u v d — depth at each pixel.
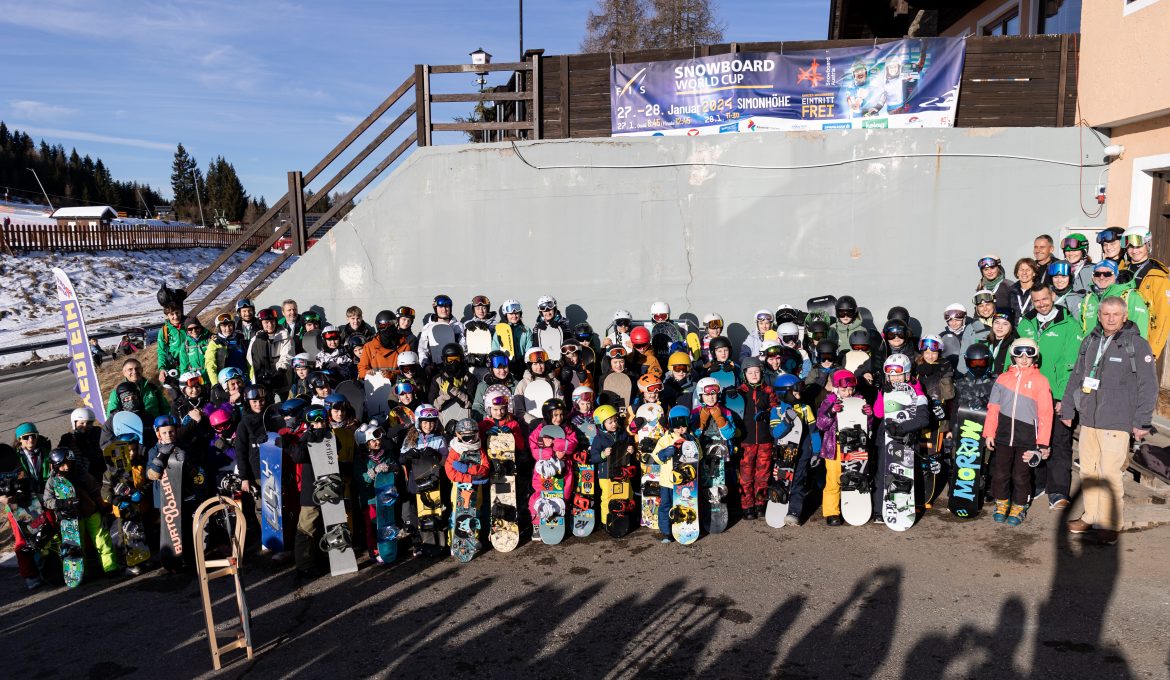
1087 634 4.16
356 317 8.45
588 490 6.07
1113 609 4.41
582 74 9.25
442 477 5.92
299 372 7.12
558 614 4.75
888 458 5.89
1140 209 7.95
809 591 4.89
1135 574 4.81
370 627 4.70
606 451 5.93
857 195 8.82
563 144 9.05
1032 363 5.66
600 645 4.35
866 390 6.70
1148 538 5.31
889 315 7.62
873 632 4.33
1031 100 8.79
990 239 8.75
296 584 5.43
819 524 6.09
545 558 5.68
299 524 5.54
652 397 6.14
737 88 8.95
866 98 8.85
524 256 9.22
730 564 5.38
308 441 5.52
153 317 24.97
